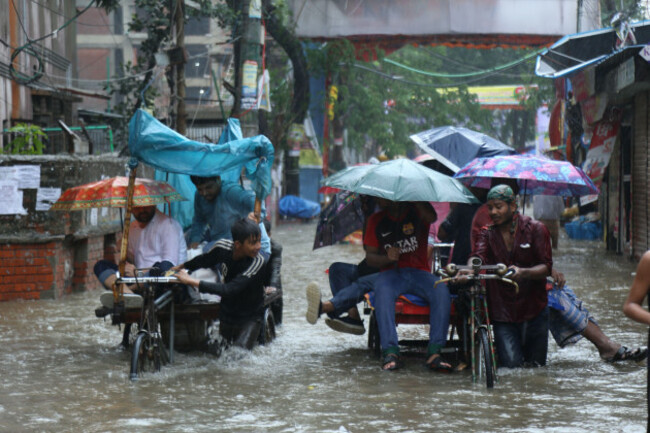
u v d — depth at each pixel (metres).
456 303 10.02
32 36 24.72
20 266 15.32
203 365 9.88
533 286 9.62
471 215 10.66
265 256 11.52
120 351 10.85
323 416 7.65
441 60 59.84
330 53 34.25
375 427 7.29
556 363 10.08
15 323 12.98
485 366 8.84
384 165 9.98
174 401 8.20
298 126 42.53
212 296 10.55
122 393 8.53
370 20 33.94
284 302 15.43
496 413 7.75
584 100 24.30
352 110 49.56
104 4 21.33
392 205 9.91
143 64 24.39
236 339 10.33
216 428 7.25
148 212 10.72
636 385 8.89
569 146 28.72
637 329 12.27
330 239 11.80
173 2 20.72
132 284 10.23
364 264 10.80
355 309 10.73
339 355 10.59
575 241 29.48
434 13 33.72
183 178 11.93
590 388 8.75
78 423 7.43
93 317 13.52
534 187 11.18
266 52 36.62
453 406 8.00
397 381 9.11
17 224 15.30
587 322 10.23
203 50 53.25
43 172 15.27
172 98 18.89
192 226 11.41
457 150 12.62
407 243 9.93
